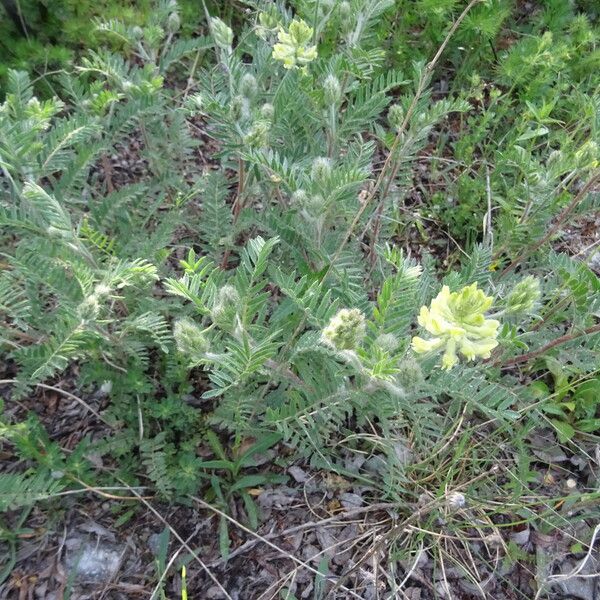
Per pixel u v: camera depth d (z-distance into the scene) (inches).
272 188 21.5
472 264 20.0
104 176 26.9
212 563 18.2
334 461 20.0
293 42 18.4
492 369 19.8
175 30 24.6
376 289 23.0
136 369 19.2
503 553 18.8
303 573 18.1
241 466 19.5
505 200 26.0
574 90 29.4
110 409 19.4
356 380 16.6
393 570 17.9
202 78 23.8
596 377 20.4
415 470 19.9
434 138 30.7
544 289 22.3
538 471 20.6
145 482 19.3
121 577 17.8
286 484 19.7
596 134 21.6
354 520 19.1
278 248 22.1
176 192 25.9
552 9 32.1
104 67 22.0
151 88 21.3
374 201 24.0
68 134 18.9
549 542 19.1
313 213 17.6
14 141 18.1
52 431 20.2
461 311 11.9
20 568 17.8
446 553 18.3
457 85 31.6
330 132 21.0
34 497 16.7
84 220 17.8
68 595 17.3
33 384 19.5
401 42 30.4
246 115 19.6
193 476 18.4
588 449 20.9
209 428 19.8
